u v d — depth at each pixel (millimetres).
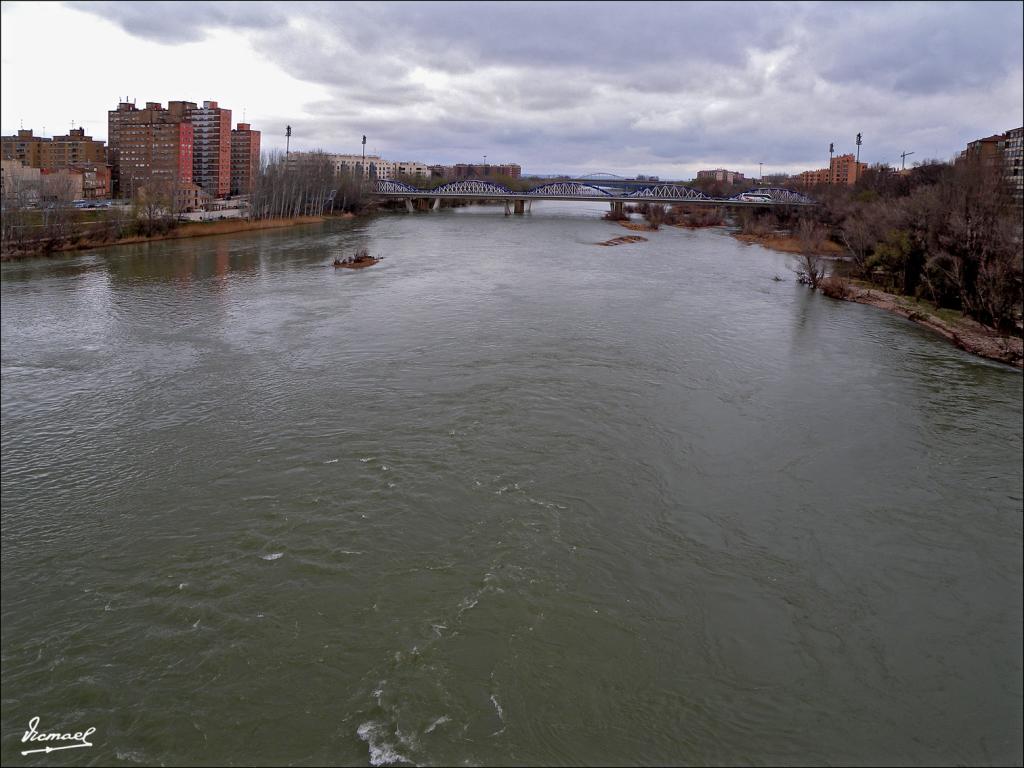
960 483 26906
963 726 16344
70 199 102938
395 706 16500
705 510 24531
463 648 18188
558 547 22219
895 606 20156
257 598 20031
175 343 43750
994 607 20156
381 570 21094
